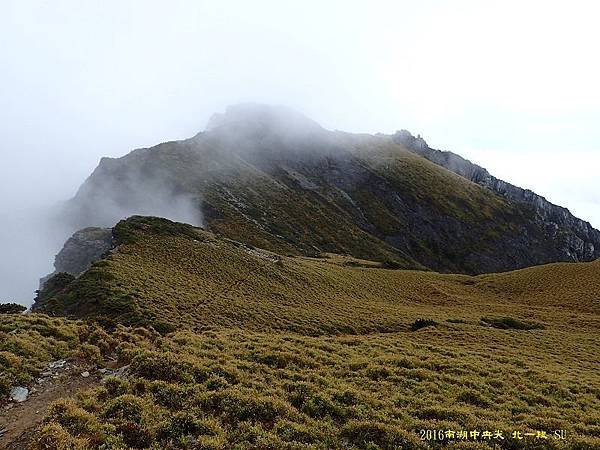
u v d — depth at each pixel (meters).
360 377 23.67
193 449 14.37
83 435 14.52
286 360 24.97
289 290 70.94
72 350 23.56
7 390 17.91
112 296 44.31
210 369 20.70
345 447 15.61
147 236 77.75
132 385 18.42
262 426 16.23
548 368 31.69
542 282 100.88
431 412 19.20
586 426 19.36
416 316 64.25
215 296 54.28
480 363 30.30
